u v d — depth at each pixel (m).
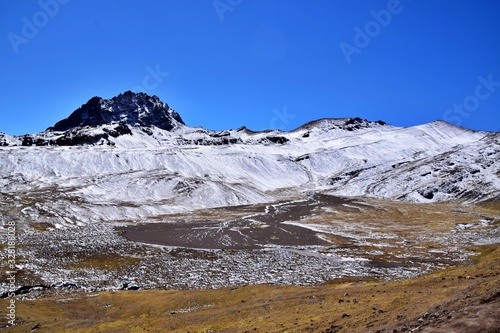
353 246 108.31
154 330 43.31
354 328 28.66
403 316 27.84
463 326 19.91
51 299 63.41
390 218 169.50
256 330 35.19
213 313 47.50
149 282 75.00
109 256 92.88
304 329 32.03
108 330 45.84
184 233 133.62
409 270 75.31
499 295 22.31
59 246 100.56
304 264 83.62
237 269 81.31
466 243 105.44
